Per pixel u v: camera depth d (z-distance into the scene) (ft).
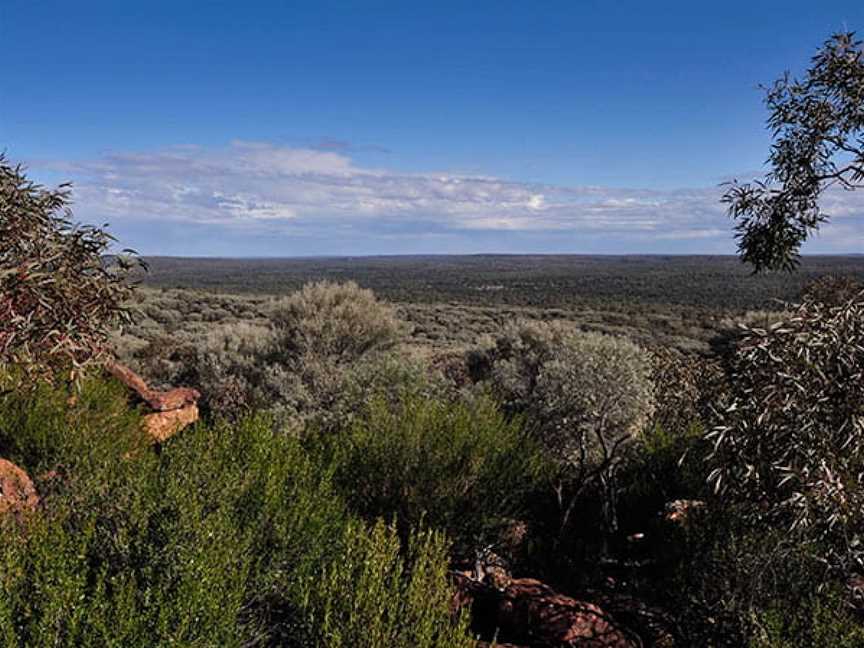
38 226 12.03
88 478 14.52
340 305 55.26
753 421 11.42
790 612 12.79
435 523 17.89
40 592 8.93
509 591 15.43
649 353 37.88
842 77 16.10
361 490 18.56
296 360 51.85
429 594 10.44
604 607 16.74
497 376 46.52
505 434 20.16
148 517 11.35
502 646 13.57
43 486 16.15
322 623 10.13
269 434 17.19
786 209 17.39
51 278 11.57
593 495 22.75
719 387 12.85
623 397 30.04
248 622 11.19
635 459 24.62
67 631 8.60
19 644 8.58
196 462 14.14
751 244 17.97
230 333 55.57
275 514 13.04
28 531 10.96
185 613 9.12
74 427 18.69
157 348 59.62
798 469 10.92
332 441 20.26
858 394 10.83
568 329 50.44
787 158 17.13
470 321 138.72
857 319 11.10
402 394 27.32
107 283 12.78
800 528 11.70
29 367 12.10
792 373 11.09
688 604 14.78
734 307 176.35
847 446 10.92
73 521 12.31
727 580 13.84
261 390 47.29
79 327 12.32
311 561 12.56
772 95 17.06
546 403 30.71
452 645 9.81
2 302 11.31
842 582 12.79
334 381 45.44
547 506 22.24
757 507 12.61
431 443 18.54
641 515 22.66
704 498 20.21
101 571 9.53
